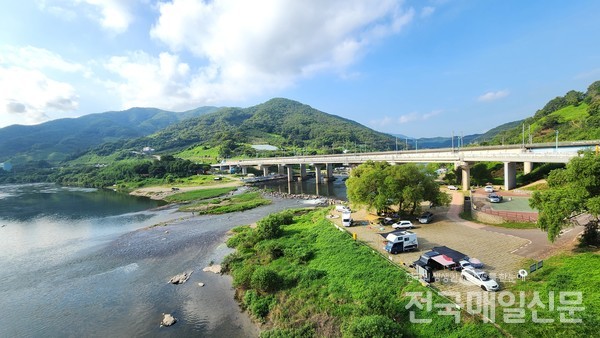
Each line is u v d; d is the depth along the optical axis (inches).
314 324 1156.5
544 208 1263.5
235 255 1951.3
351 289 1294.3
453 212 2361.0
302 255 1729.8
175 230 2842.0
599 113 4382.4
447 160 3661.4
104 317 1408.7
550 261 1237.1
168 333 1250.6
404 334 955.3
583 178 1221.1
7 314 1482.5
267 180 6840.6
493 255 1414.9
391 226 2064.5
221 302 1460.4
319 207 3531.0
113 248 2393.0
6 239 2861.7
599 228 1390.3
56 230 3157.0
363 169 2541.8
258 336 1189.1
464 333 916.0
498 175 3668.8
